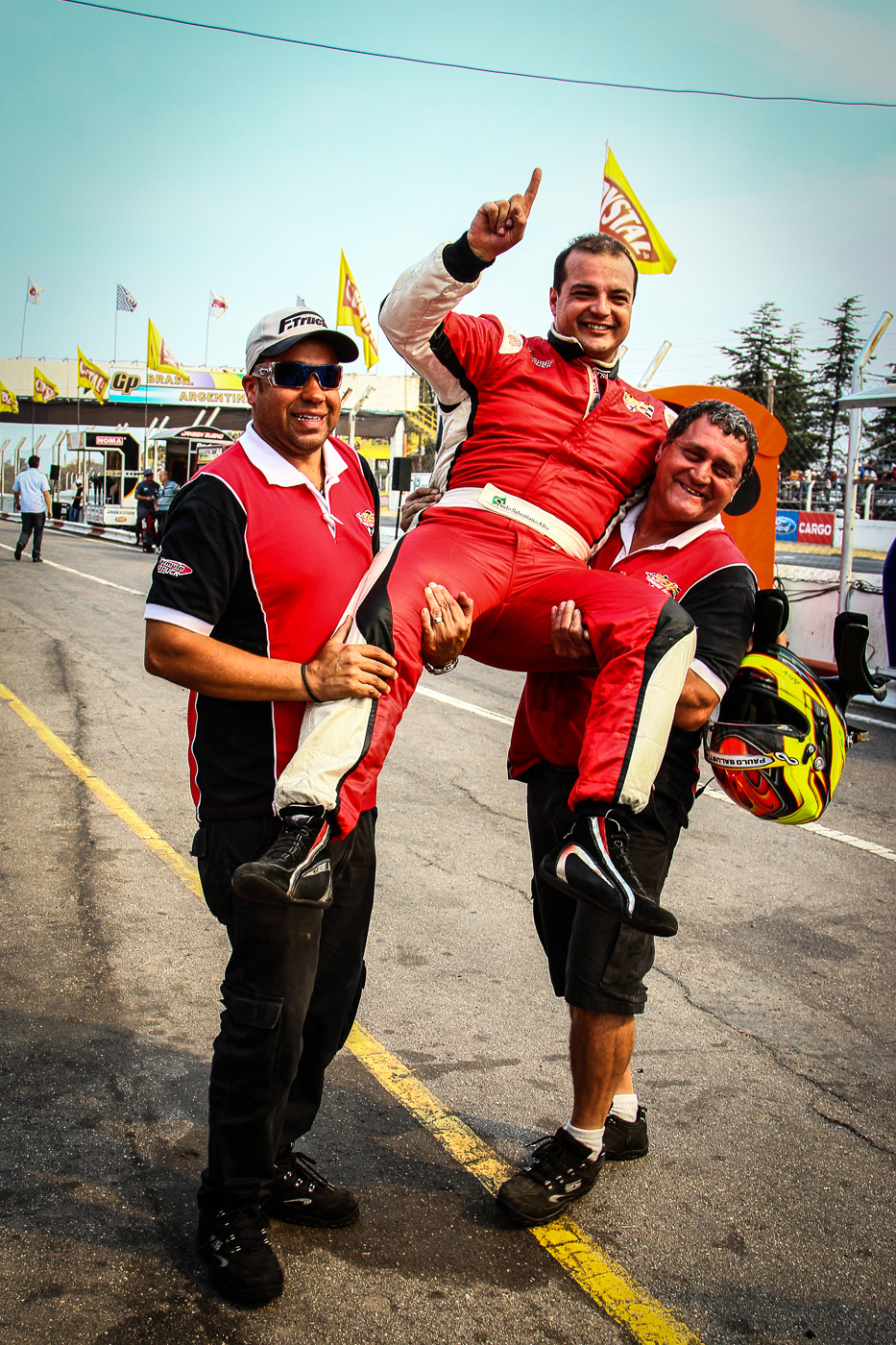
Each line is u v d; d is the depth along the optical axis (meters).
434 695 9.46
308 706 2.40
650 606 2.54
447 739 7.82
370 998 3.82
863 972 4.32
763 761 2.76
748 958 4.41
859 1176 2.97
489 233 2.57
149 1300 2.31
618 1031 2.70
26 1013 3.50
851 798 7.01
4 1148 2.80
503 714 8.77
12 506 38.59
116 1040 3.37
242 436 2.54
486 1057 3.47
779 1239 2.68
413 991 3.89
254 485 2.42
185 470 28.09
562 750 2.89
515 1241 2.61
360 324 23.06
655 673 2.49
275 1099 2.35
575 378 2.87
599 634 2.56
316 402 2.44
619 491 2.93
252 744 2.45
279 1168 2.59
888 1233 2.74
